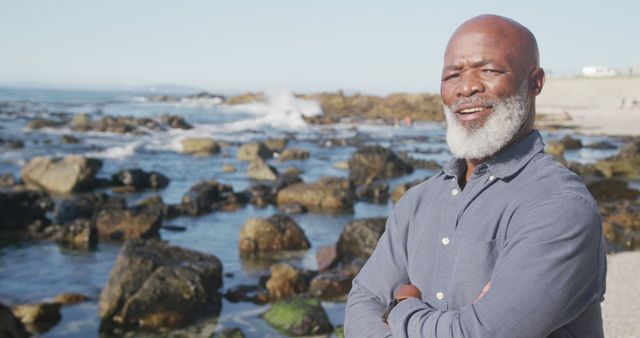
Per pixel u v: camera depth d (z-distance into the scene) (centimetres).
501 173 199
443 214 214
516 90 202
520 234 184
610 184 2008
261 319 800
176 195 1873
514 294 175
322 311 785
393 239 240
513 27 208
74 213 1420
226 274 1011
